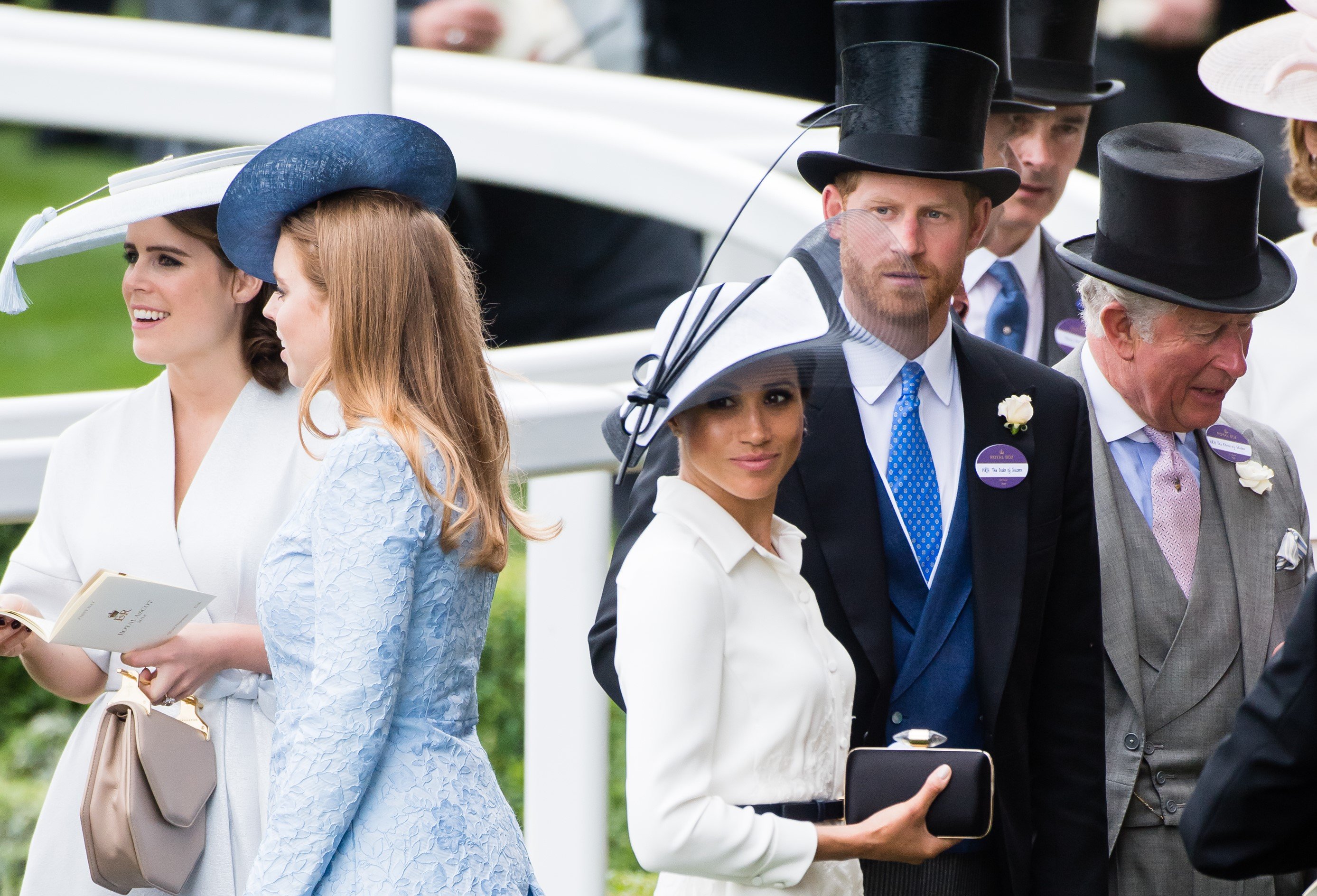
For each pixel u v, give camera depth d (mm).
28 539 11812
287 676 9641
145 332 11523
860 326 9766
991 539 10945
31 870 11242
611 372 17797
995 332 16641
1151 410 12141
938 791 9344
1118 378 12266
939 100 11453
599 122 22359
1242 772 8320
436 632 9547
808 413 10977
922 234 11469
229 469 11641
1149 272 11781
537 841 15969
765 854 8930
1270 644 12156
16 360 45062
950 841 9422
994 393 11367
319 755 8867
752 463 9297
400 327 9609
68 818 11281
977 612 10828
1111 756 11812
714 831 8820
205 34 25281
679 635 9008
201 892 10992
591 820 15875
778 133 26406
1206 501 12375
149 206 11109
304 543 9492
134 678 10945
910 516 11078
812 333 9328
